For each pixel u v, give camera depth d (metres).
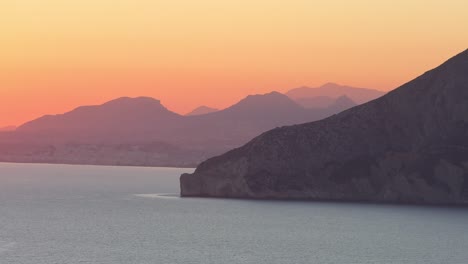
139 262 178.62
